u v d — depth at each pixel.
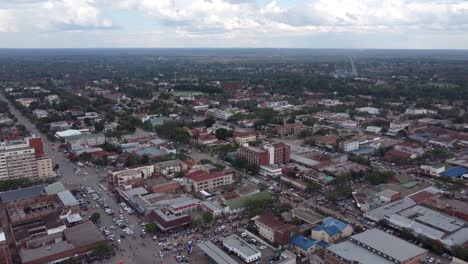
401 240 192.75
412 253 179.50
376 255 181.38
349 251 184.88
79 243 198.88
